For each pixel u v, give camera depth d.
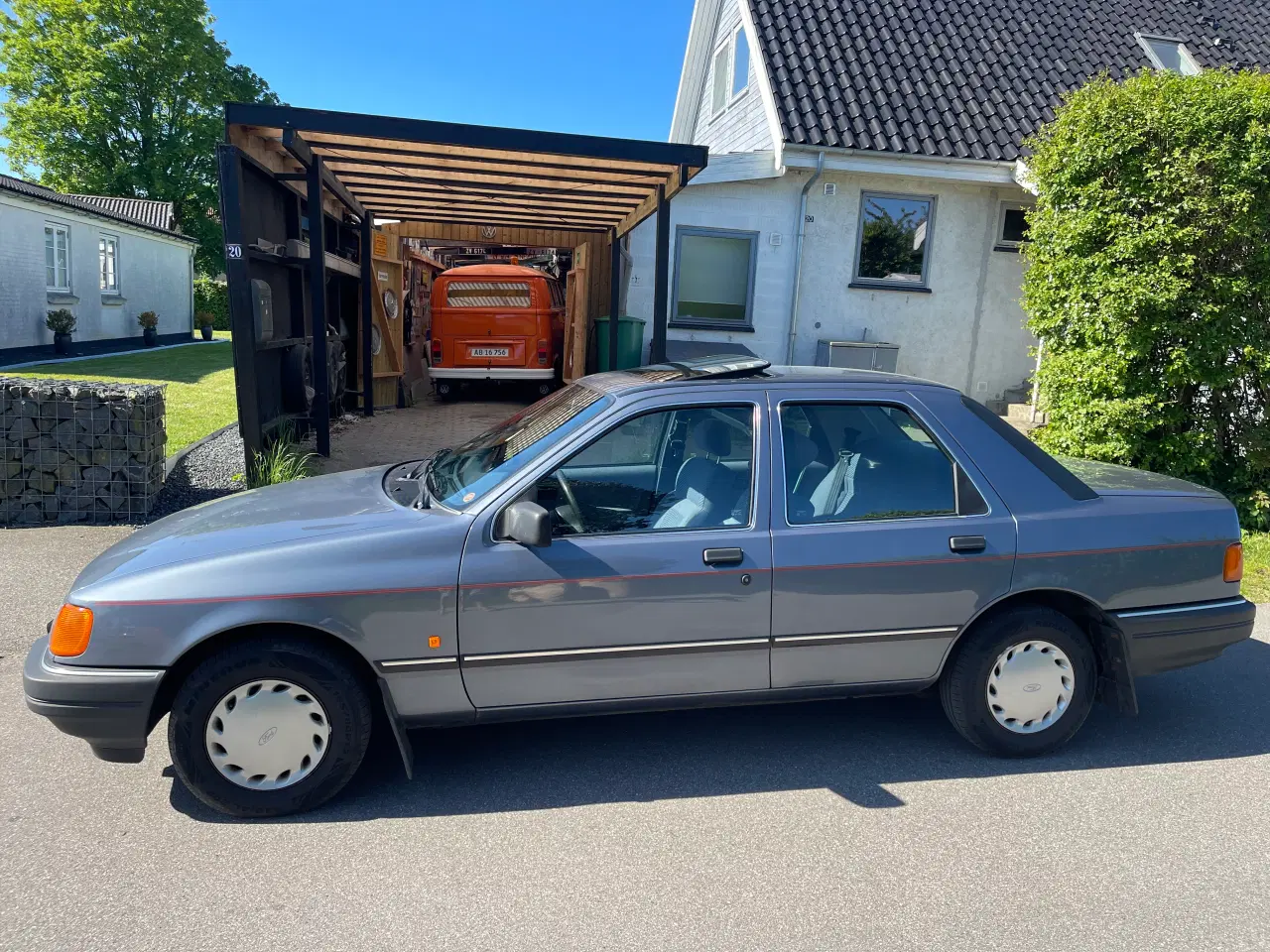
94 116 34.09
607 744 4.03
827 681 3.73
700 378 3.80
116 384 7.54
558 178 9.69
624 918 2.81
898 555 3.64
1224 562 4.00
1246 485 8.09
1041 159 8.52
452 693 3.45
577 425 3.65
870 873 3.08
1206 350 7.49
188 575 3.25
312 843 3.21
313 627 3.28
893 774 3.78
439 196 11.56
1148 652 3.91
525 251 19.95
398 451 10.00
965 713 3.83
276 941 2.69
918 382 3.96
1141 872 3.11
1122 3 15.35
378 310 13.68
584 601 3.44
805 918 2.83
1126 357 7.67
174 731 3.24
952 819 3.43
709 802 3.53
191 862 3.08
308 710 3.32
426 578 3.34
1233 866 3.15
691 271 12.70
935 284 12.91
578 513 3.57
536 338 15.38
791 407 3.77
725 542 3.55
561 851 3.18
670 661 3.56
